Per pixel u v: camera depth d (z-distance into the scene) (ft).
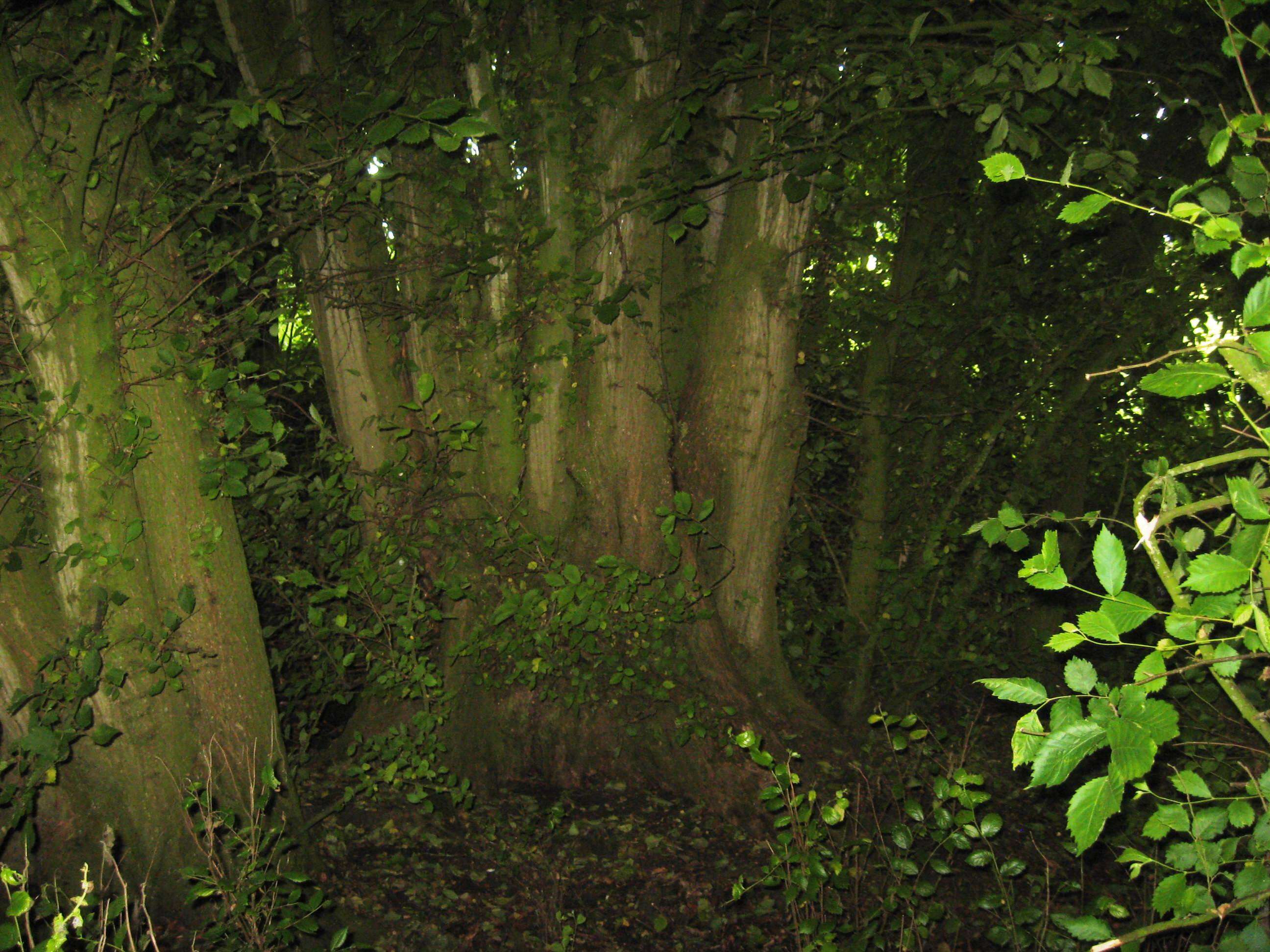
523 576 17.89
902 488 23.61
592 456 18.28
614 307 17.21
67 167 12.21
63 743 10.73
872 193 21.38
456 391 18.04
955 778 11.87
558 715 18.75
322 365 18.10
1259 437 5.02
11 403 11.73
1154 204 15.89
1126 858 6.09
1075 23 14.32
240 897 11.03
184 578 12.91
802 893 13.17
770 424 18.80
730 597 19.42
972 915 15.12
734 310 18.44
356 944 11.64
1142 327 22.21
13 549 12.63
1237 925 8.39
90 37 12.55
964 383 23.61
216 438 13.33
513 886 15.66
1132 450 25.35
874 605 22.41
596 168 17.25
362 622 17.51
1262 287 4.68
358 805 16.62
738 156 18.35
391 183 16.42
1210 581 4.64
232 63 16.42
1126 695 4.41
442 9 17.06
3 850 12.40
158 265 13.07
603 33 17.53
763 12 16.46
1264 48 5.57
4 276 12.69
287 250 16.29
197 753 13.17
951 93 14.78
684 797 18.20
